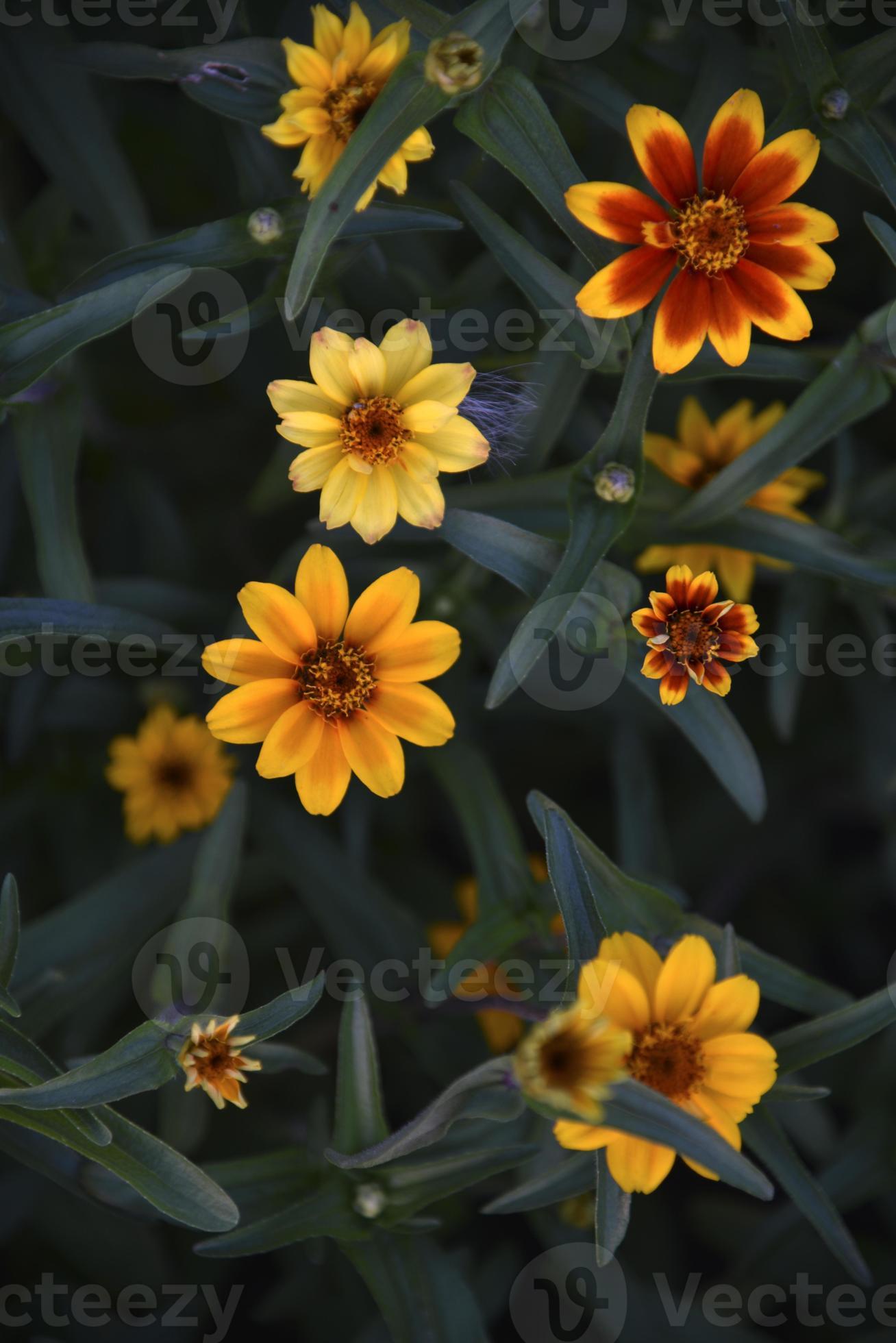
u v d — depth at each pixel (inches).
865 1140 25.4
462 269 26.2
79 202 24.4
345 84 21.4
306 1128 26.7
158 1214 22.4
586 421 26.3
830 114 21.9
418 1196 22.0
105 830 27.5
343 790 21.3
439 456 21.1
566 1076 20.6
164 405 27.6
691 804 29.4
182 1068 20.9
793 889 30.5
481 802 24.2
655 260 21.3
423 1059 25.9
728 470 23.1
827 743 29.1
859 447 28.5
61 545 23.0
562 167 21.3
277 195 23.5
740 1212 27.5
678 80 24.4
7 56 24.2
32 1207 26.3
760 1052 21.3
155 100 27.2
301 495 27.1
